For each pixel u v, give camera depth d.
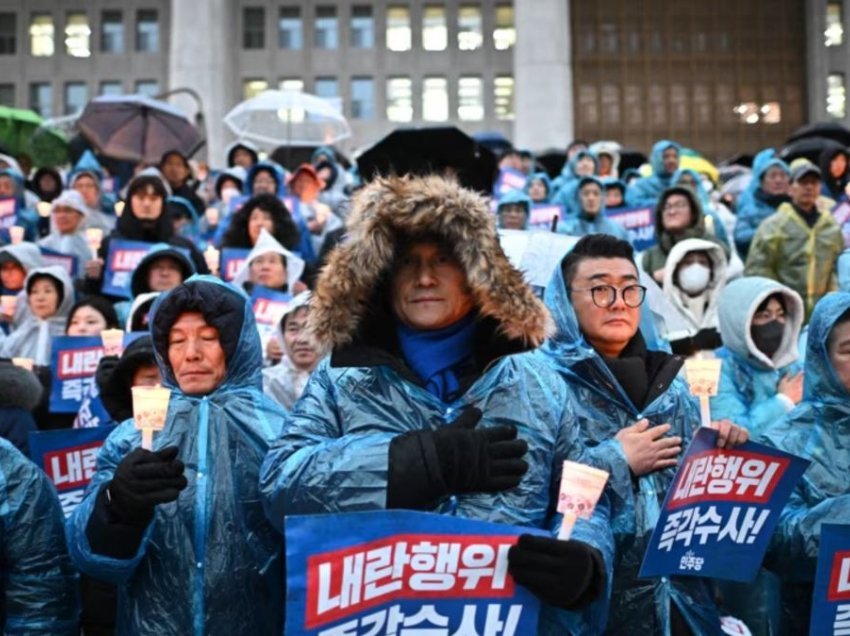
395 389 2.90
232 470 3.26
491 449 2.73
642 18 46.88
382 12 48.25
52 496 3.38
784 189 10.98
